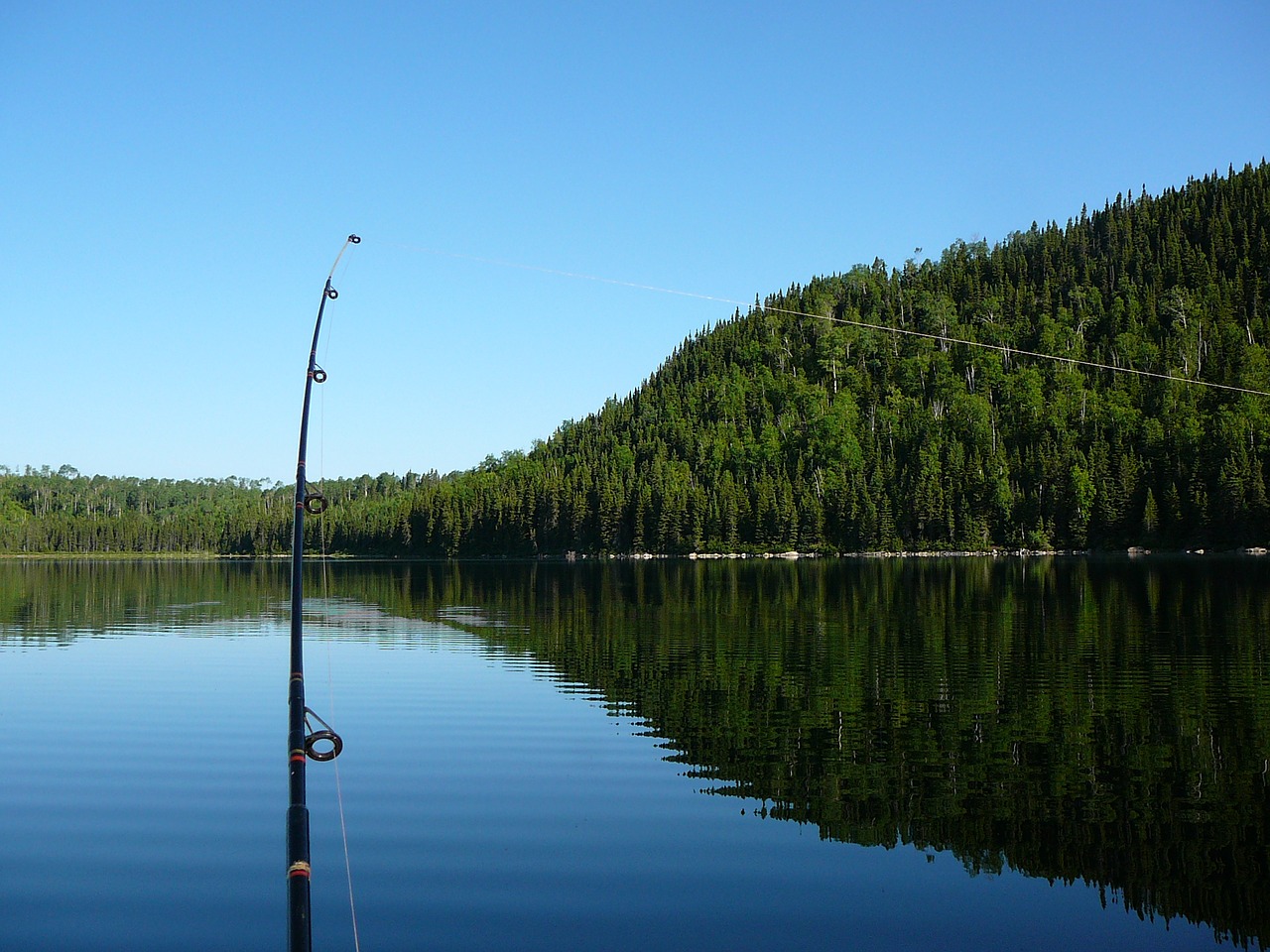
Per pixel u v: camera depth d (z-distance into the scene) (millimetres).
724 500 156750
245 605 58875
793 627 41156
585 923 11758
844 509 151250
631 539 163375
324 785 17109
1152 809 15656
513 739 20391
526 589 73688
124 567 147875
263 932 11672
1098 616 43125
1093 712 22422
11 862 13727
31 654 34438
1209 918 11898
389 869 13414
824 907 12227
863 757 18828
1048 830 14789
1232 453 123938
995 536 144750
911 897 12469
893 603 53125
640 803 16047
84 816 15617
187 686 27109
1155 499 133250
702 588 71250
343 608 55625
